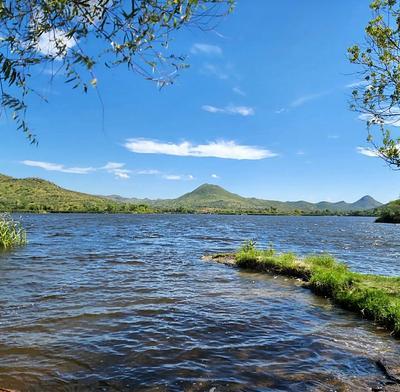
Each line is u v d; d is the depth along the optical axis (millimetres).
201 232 67688
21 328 10883
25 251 29547
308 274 19688
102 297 14984
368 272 25781
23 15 3766
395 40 11102
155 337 10383
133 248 36125
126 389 7359
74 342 9859
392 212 151750
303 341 10297
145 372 8133
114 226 78500
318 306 14320
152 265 24672
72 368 8281
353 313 13344
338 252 38688
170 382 7676
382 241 56469
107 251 32375
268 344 10016
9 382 7539
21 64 3891
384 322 11836
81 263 24453
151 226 85062
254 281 19359
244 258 24203
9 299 14211
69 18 3801
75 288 16531
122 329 11008
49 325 11219
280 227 98062
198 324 11688
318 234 70750
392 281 16797
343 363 8773
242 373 8148
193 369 8320
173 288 17203
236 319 12328
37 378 7754
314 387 7512
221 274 21375
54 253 29109
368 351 9594
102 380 7727
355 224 133250
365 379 7902
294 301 15094
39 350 9258
